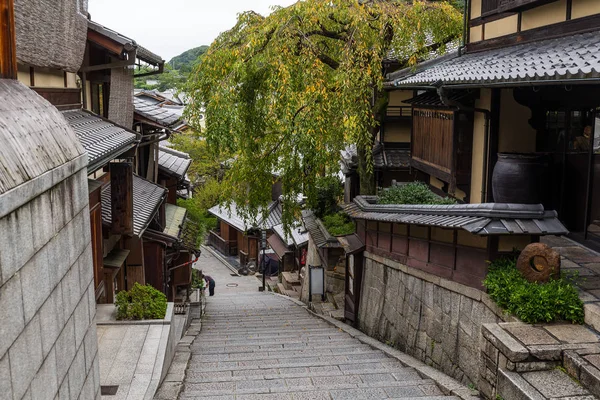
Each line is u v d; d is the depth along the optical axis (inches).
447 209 339.0
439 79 393.1
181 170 888.9
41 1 319.9
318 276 715.4
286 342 464.8
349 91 461.1
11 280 102.7
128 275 542.0
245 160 577.0
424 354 378.6
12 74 167.9
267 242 1143.6
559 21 380.5
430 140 553.3
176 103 1795.0
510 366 238.2
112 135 378.3
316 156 495.5
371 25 495.2
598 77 248.1
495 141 437.4
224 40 524.4
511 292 279.4
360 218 502.6
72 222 153.4
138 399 266.5
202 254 1550.2
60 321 137.9
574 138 412.2
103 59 510.6
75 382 153.3
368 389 295.9
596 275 323.0
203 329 582.6
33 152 127.8
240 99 534.0
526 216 293.9
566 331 258.4
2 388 96.9
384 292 470.6
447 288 350.9
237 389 304.2
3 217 99.0
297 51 486.6
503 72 320.2
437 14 518.6
